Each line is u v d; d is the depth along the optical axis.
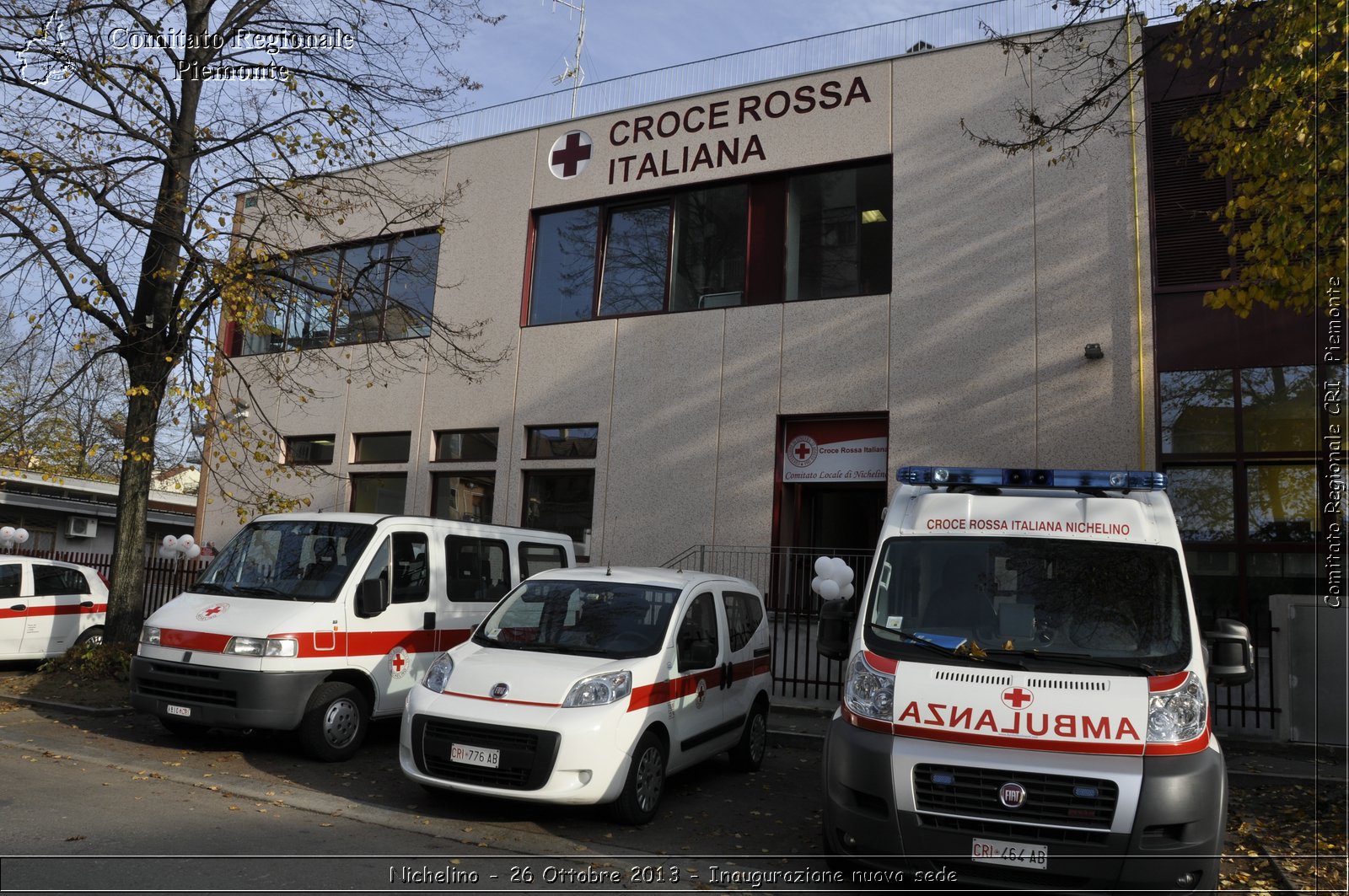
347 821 6.54
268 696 8.11
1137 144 12.67
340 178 13.55
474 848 6.06
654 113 16.36
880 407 13.69
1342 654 9.94
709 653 7.75
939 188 13.82
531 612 7.91
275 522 9.64
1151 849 4.91
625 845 6.35
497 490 16.62
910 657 5.73
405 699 9.21
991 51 13.80
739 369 14.84
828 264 14.67
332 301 13.59
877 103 14.52
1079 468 12.36
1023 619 5.88
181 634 8.49
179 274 12.17
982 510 6.48
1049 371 12.72
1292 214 7.27
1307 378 11.55
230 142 12.49
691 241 15.84
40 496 27.48
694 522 14.74
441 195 18.14
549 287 17.03
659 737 7.22
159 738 9.16
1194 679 5.41
